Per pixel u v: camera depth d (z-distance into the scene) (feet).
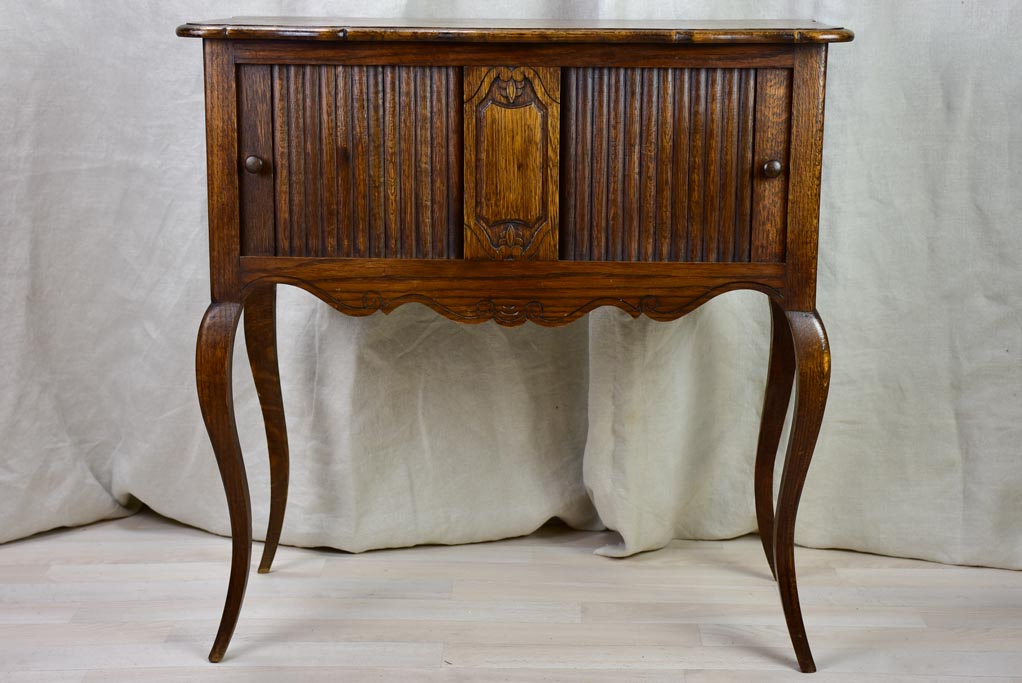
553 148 4.88
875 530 6.65
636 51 4.80
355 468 6.57
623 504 6.47
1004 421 6.39
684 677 5.29
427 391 6.63
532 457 6.84
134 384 6.82
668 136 4.88
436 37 4.71
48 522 6.81
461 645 5.57
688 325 6.47
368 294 5.06
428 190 4.96
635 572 6.42
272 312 6.05
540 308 5.06
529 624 5.78
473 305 5.06
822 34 4.66
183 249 6.65
